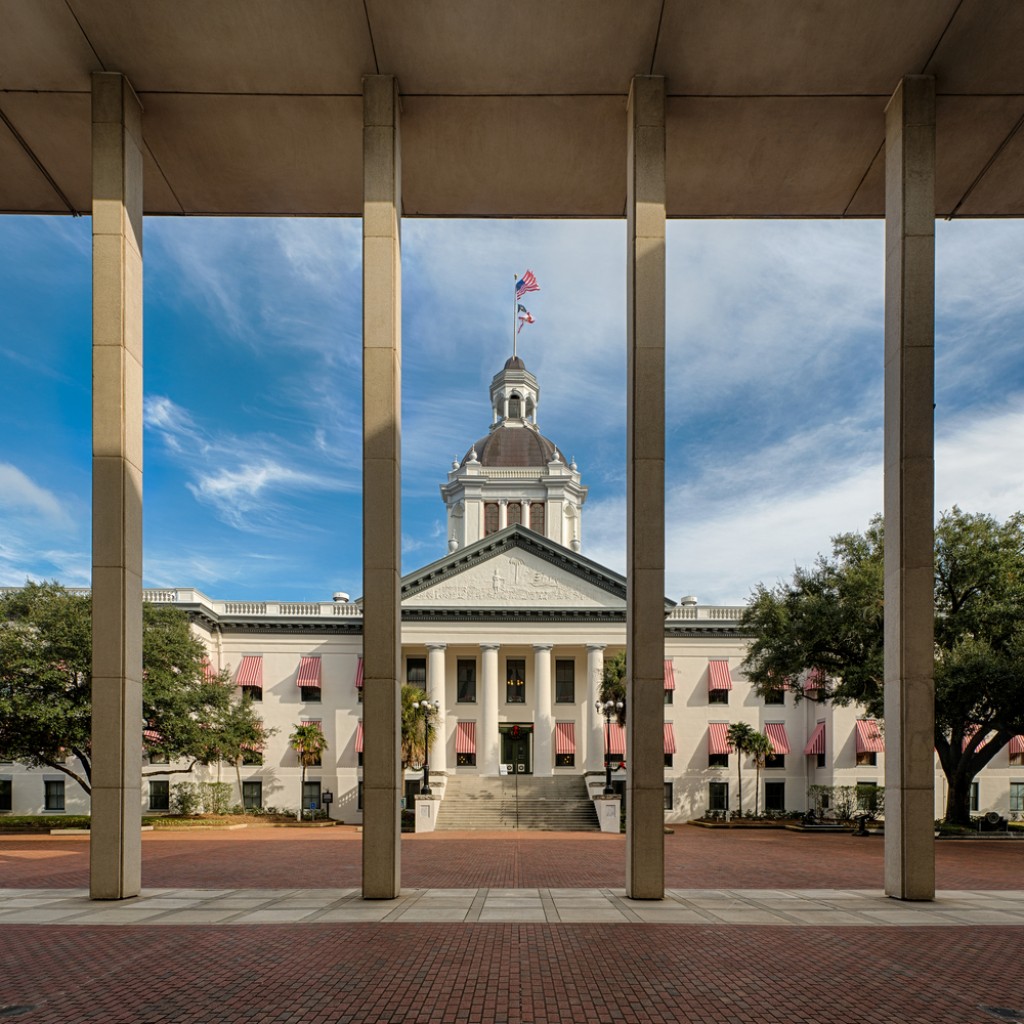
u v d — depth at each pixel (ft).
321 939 39.73
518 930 41.78
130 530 54.75
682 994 31.32
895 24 52.26
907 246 55.57
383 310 55.16
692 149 64.64
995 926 43.62
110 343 54.85
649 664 52.75
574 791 158.20
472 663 184.65
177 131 62.54
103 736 52.90
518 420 262.88
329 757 177.06
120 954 37.01
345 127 62.08
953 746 119.14
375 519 53.72
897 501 54.85
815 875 67.77
